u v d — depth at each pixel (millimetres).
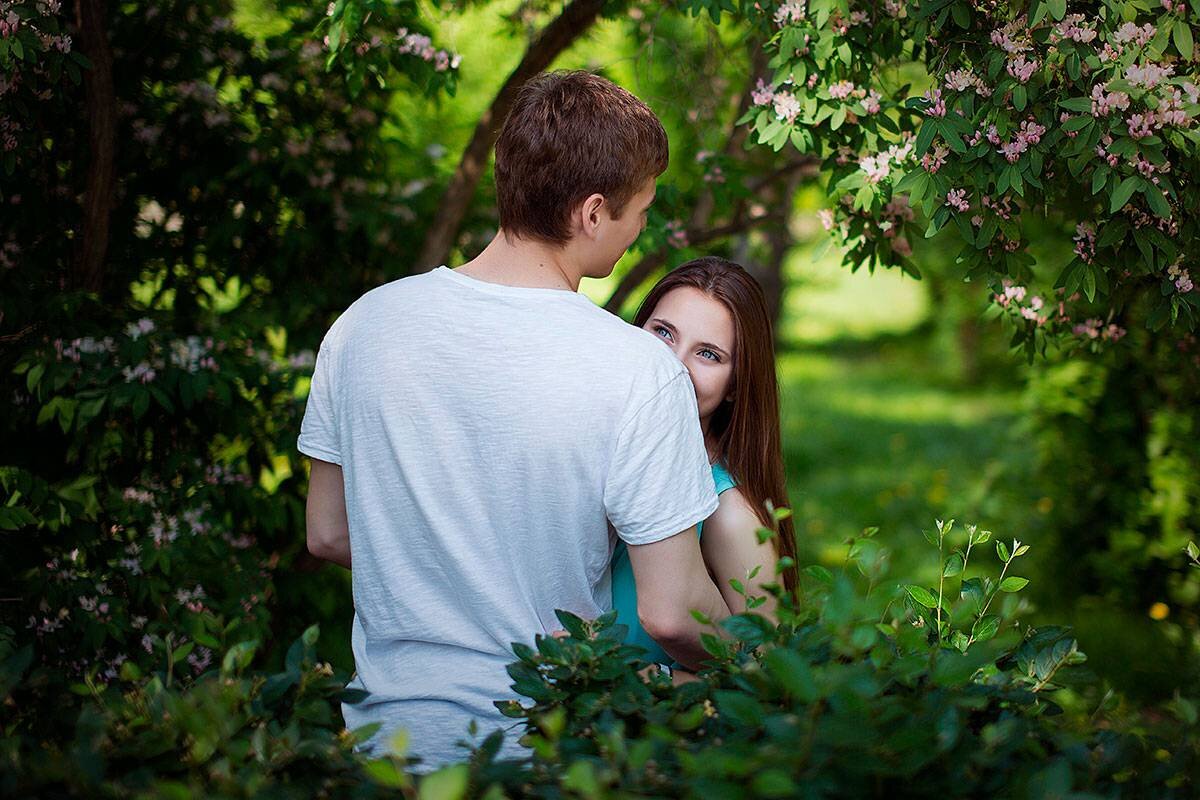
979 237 2045
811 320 15844
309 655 1336
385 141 3322
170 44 2918
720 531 1799
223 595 2707
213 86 3004
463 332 1430
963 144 1950
